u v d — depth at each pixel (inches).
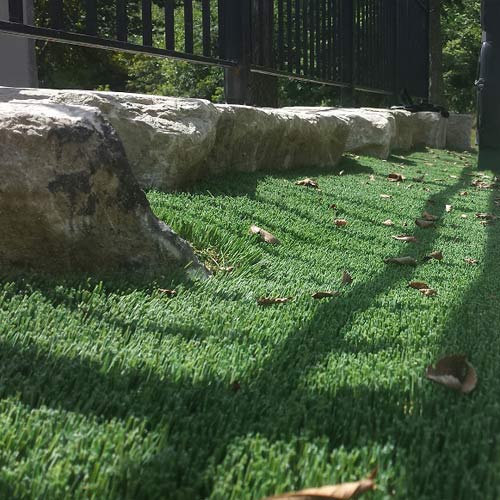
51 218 102.0
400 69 515.2
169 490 53.1
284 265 132.6
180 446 59.1
